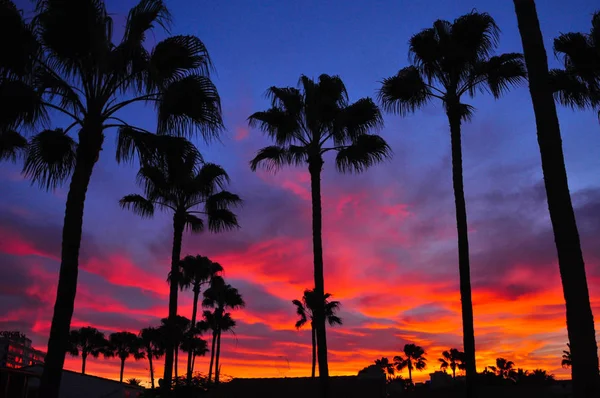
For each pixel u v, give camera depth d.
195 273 44.00
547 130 7.93
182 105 11.04
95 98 10.91
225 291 58.28
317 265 17.67
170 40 11.47
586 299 7.11
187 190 23.41
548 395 23.80
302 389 29.05
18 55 10.21
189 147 11.62
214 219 24.73
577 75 18.77
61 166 12.45
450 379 34.88
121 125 11.20
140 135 11.40
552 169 7.73
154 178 13.21
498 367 63.62
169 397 22.27
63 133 12.09
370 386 29.31
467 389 15.25
